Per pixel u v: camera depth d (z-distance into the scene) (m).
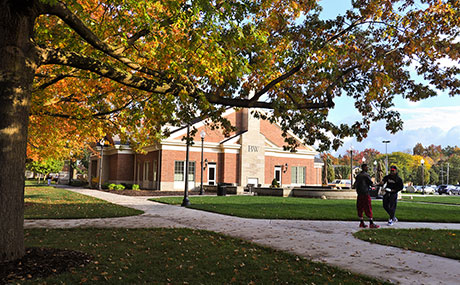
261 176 36.28
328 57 7.30
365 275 5.51
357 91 8.55
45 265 5.50
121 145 36.06
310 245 7.84
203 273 5.52
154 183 33.06
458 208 18.22
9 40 5.44
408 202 22.81
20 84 5.55
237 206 16.83
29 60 5.68
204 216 13.16
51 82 8.79
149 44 8.93
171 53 7.40
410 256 6.84
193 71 7.36
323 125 8.45
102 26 7.71
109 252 6.79
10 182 5.48
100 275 5.29
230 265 5.98
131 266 5.85
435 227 10.77
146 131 11.96
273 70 8.36
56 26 7.79
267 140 37.75
